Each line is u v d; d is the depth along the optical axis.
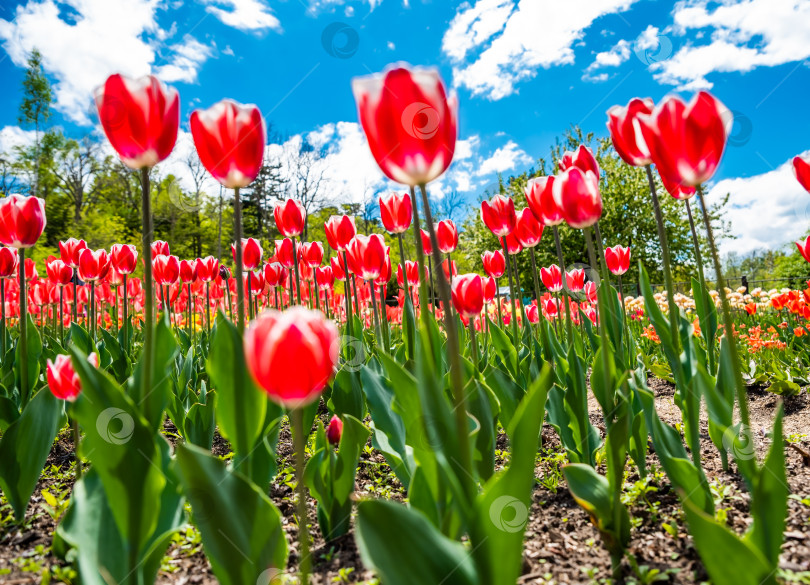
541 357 2.84
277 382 0.89
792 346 5.81
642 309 8.05
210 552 1.13
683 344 2.16
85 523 1.25
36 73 30.67
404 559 0.96
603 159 20.08
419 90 1.04
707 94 1.23
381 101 1.05
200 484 1.05
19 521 2.00
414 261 4.07
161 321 1.42
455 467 1.12
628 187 18.69
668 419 3.50
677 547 1.69
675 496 2.10
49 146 33.16
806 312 5.18
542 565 1.66
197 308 6.80
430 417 1.13
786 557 1.58
